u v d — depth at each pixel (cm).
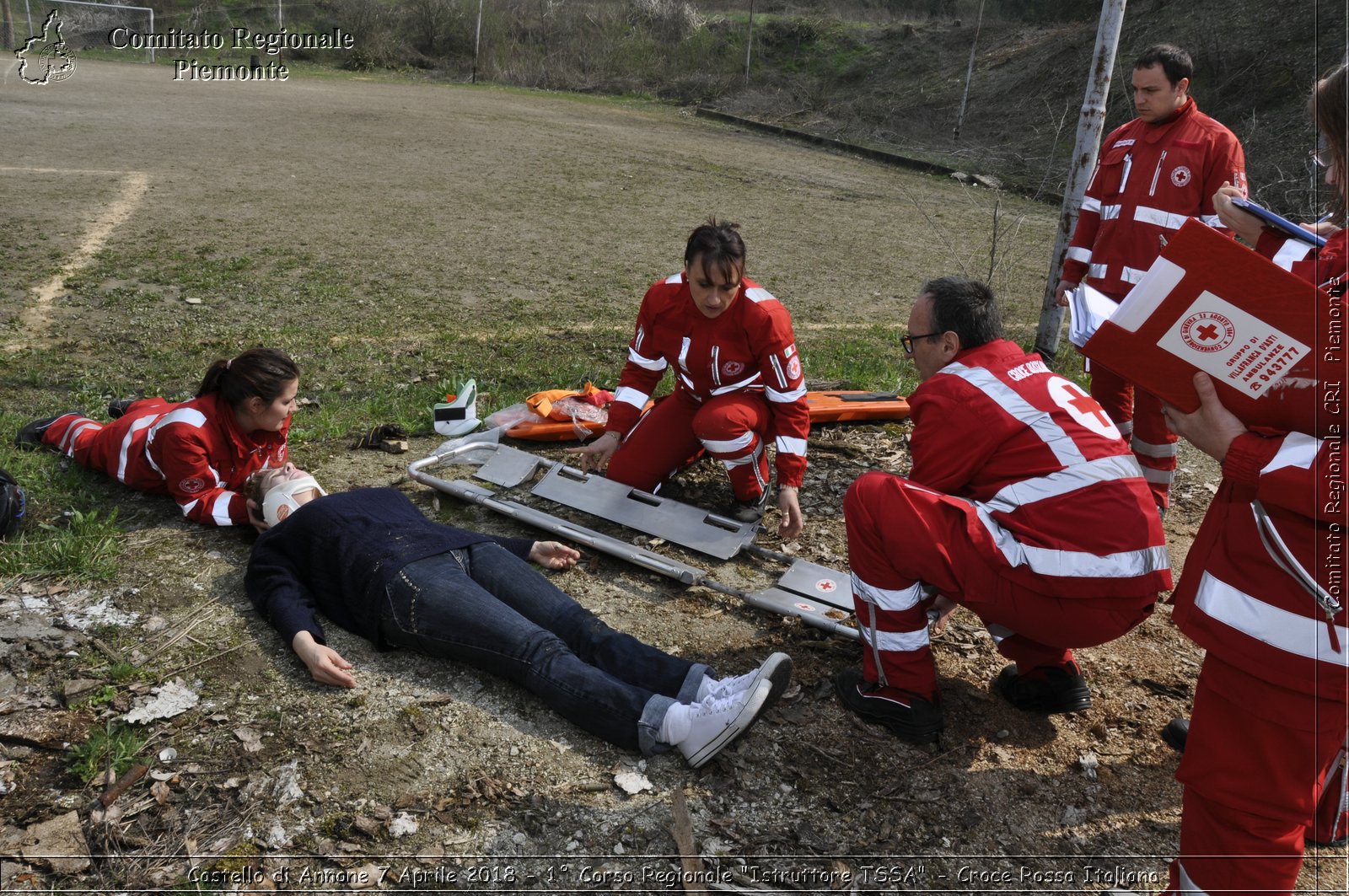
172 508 417
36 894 236
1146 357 214
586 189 1327
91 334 657
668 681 293
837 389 603
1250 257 195
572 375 615
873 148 1859
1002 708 315
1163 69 436
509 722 296
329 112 1888
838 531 428
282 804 263
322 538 331
